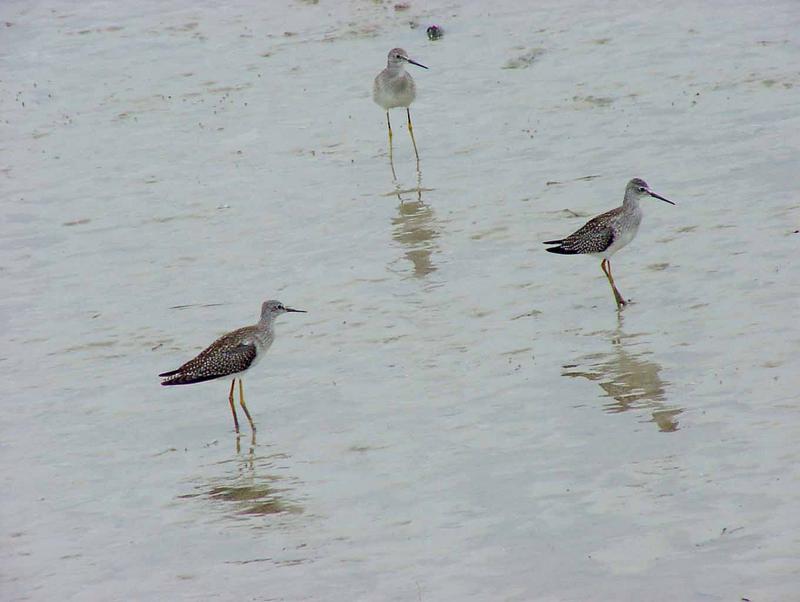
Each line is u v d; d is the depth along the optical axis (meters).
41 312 18.38
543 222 19.84
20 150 25.34
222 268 19.47
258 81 28.28
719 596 9.87
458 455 13.19
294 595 10.71
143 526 12.43
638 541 10.96
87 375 16.27
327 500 12.58
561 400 14.16
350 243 19.97
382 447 13.61
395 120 25.59
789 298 15.90
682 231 18.72
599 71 26.36
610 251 16.67
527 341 15.94
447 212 20.86
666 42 27.33
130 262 19.98
